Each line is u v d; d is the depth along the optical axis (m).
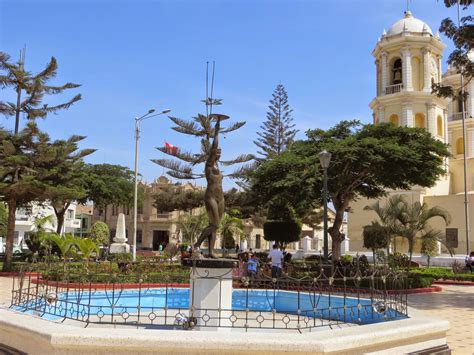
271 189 23.31
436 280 21.89
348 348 5.51
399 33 39.12
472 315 12.03
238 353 5.27
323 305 9.95
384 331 5.95
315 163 22.59
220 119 7.99
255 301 11.03
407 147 22.36
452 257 30.77
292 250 50.69
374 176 23.75
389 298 9.26
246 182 33.62
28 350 5.89
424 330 6.46
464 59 17.59
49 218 28.89
